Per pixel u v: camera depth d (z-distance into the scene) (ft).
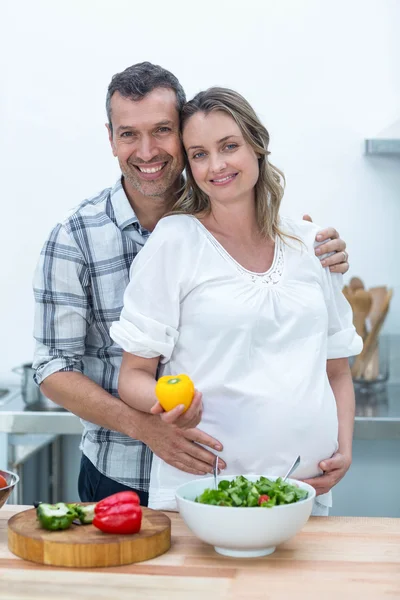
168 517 5.16
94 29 10.79
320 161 10.89
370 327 10.69
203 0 10.73
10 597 4.27
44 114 10.93
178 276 5.60
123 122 6.04
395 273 10.98
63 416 9.37
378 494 10.65
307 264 5.94
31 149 10.98
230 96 5.62
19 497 9.83
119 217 6.47
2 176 11.02
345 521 5.43
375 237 10.96
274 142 10.91
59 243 6.38
